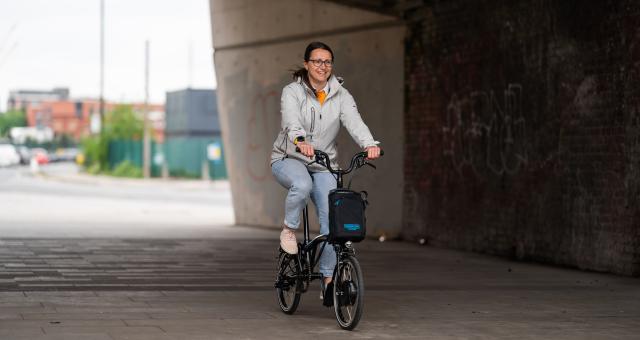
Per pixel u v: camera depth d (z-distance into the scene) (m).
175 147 63.00
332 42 19.56
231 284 11.45
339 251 8.43
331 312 9.34
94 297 10.03
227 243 17.34
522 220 15.01
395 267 13.88
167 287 11.05
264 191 21.61
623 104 12.76
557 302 10.35
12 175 67.56
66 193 42.66
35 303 9.49
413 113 17.97
